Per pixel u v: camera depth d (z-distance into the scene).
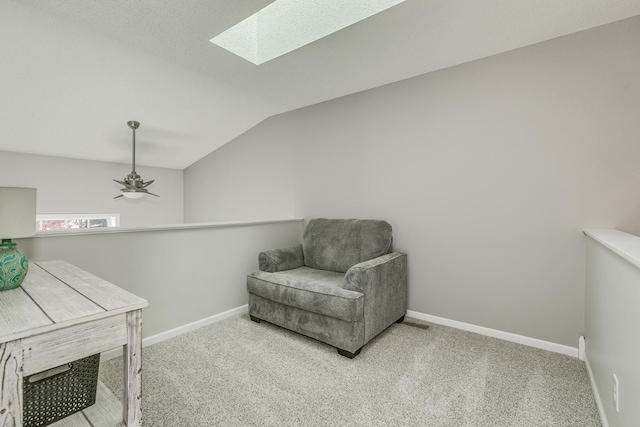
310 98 3.32
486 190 2.45
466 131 2.53
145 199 4.91
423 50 2.29
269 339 2.37
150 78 2.84
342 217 3.31
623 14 1.88
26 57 2.38
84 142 3.82
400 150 2.89
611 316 1.35
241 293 2.97
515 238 2.33
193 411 1.53
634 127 1.93
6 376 0.82
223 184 4.61
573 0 1.74
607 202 2.01
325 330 2.17
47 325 0.88
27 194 1.24
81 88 2.84
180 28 2.04
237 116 3.83
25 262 1.26
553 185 2.18
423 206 2.76
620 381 1.19
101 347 1.00
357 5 1.94
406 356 2.10
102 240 2.03
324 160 3.45
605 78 2.01
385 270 2.42
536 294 2.25
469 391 1.70
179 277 2.45
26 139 3.50
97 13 1.88
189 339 2.36
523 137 2.29
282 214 3.89
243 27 2.42
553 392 1.68
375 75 2.73
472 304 2.52
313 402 1.61
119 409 1.24
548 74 2.18
